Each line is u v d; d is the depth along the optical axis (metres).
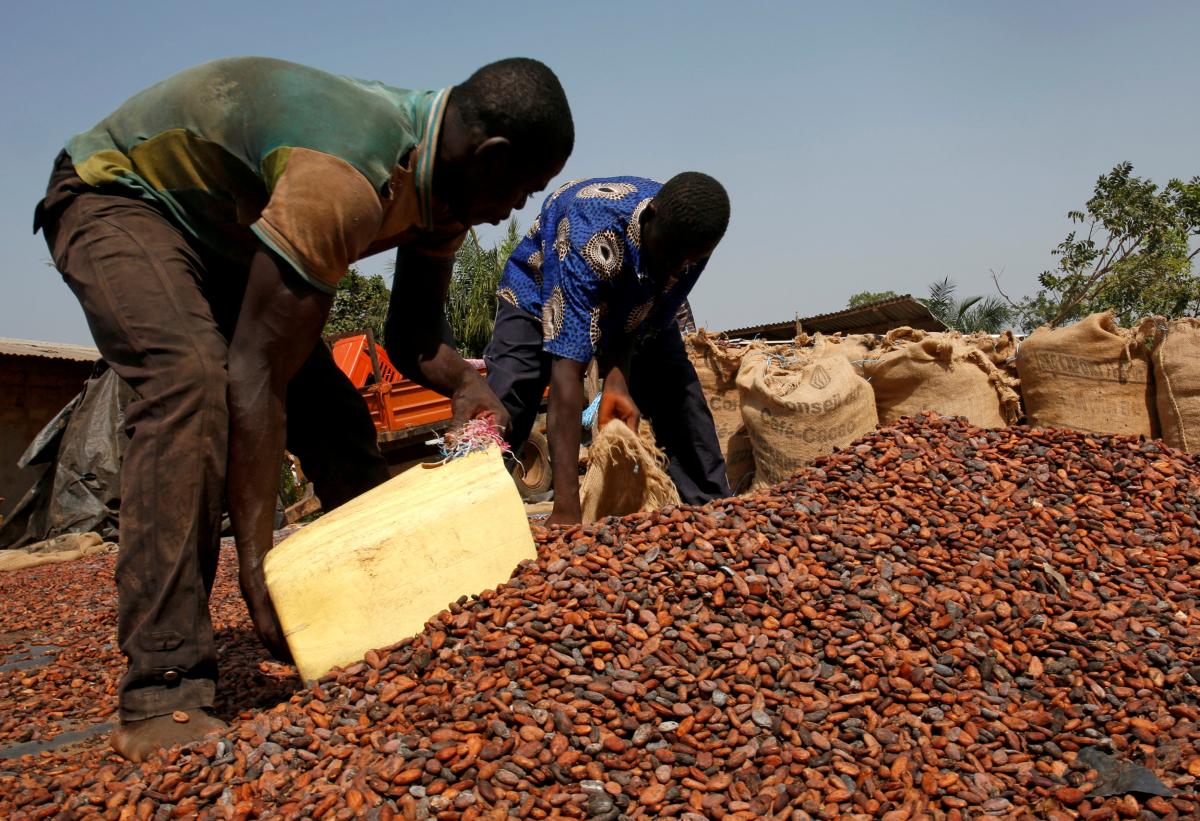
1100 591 2.87
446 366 3.24
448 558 2.61
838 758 2.13
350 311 23.08
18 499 14.90
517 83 2.62
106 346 2.53
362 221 2.47
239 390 2.50
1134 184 21.70
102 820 1.98
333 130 2.45
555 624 2.46
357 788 1.98
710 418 4.75
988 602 2.75
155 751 2.29
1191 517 3.37
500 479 2.75
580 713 2.19
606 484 4.02
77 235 2.58
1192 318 6.02
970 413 6.28
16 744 2.88
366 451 3.46
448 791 1.98
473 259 21.77
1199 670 2.46
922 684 2.40
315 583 2.47
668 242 3.78
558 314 3.84
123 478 2.45
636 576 2.66
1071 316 22.59
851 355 7.07
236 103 2.51
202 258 2.77
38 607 6.20
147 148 2.58
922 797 2.01
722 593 2.62
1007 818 1.95
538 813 1.93
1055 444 3.84
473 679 2.32
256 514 2.58
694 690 2.30
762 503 3.17
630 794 2.01
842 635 2.55
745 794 2.01
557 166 2.77
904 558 2.94
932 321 16.72
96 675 3.82
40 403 15.50
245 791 2.04
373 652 2.47
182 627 2.42
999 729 2.26
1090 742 2.23
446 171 2.71
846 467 3.54
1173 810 1.93
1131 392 6.15
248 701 2.92
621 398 4.14
